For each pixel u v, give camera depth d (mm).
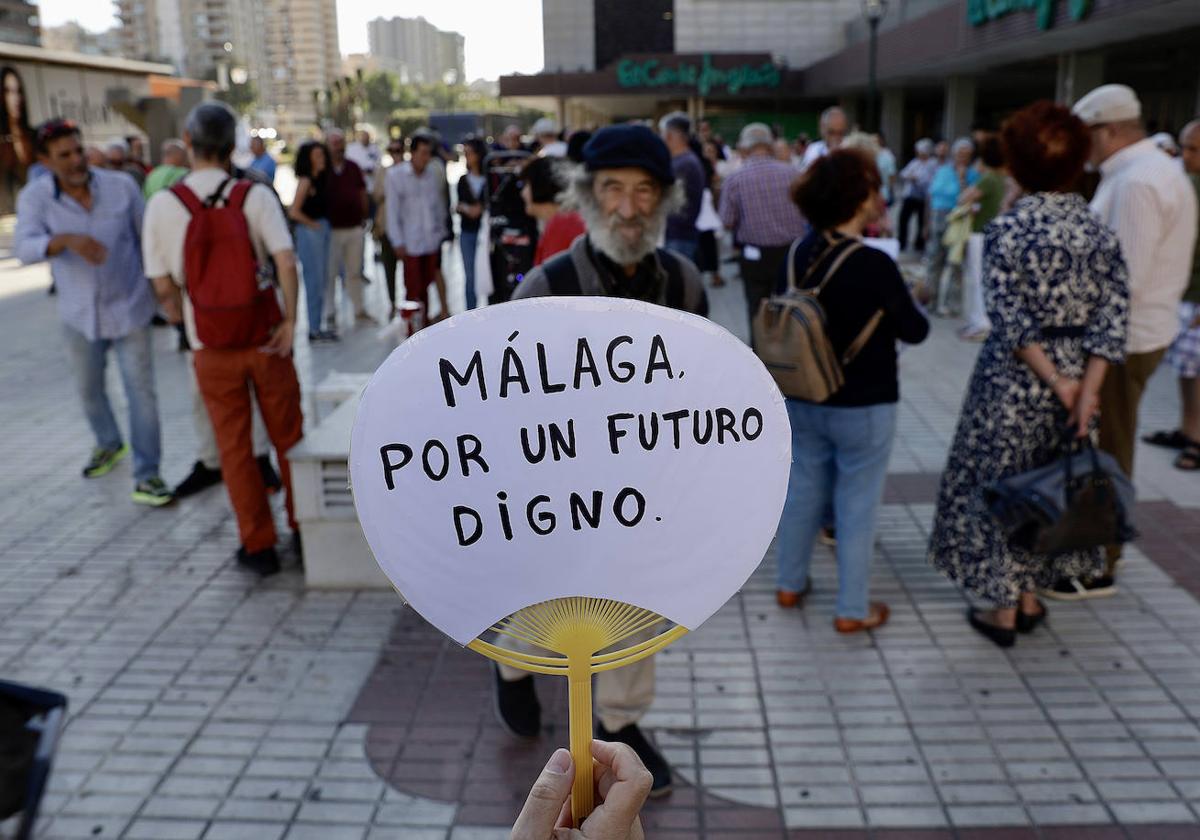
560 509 1067
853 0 37469
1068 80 16641
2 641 3699
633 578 1085
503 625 1091
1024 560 3449
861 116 32750
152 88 22422
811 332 3260
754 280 6559
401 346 1044
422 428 1046
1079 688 3271
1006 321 3193
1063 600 3867
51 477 5570
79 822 2705
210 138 3891
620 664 1095
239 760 2975
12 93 20125
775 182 6328
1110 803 2721
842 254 3297
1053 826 2639
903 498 4980
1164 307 3697
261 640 3691
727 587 1111
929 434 5977
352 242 9414
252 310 3889
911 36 20094
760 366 1100
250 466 4141
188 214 3920
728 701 3250
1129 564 4168
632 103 41188
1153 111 23500
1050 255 3117
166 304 4113
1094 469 3227
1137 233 3611
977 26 16484
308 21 174625
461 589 1068
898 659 3482
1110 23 12742
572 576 1076
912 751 2967
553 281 2521
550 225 4266
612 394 1068
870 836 2617
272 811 2744
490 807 2752
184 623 3832
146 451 5117
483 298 7242
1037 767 2879
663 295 2592
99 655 3596
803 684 3338
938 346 8328
